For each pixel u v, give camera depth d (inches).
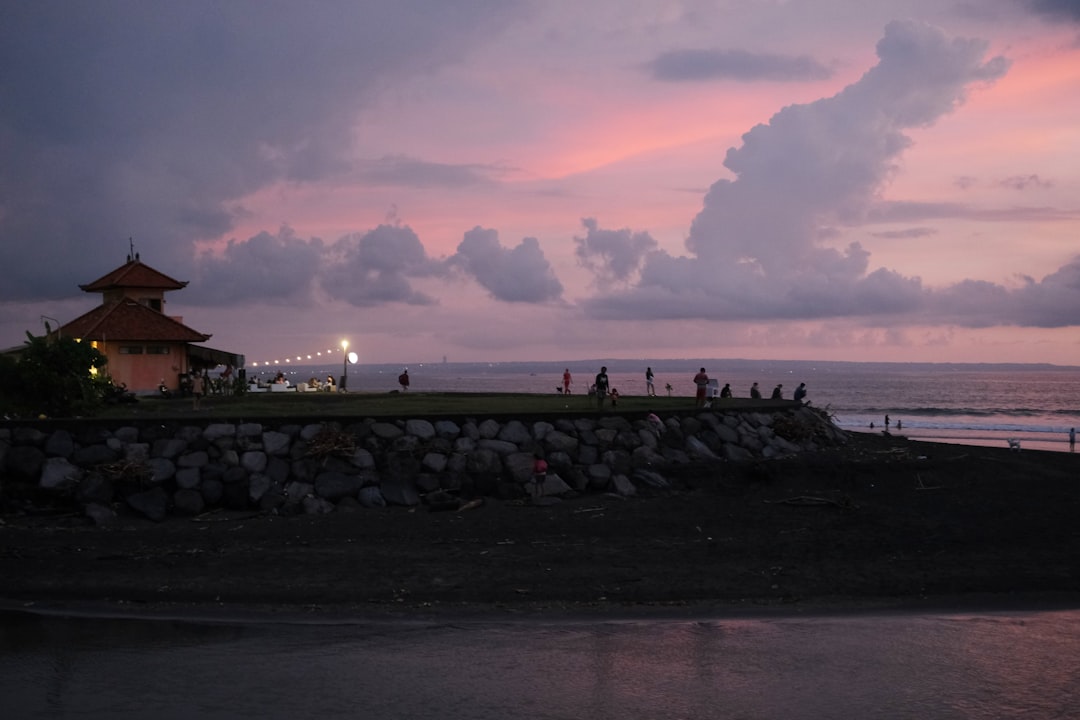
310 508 914.7
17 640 534.9
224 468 947.3
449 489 984.3
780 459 1202.0
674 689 464.1
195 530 827.4
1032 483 1144.2
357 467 982.4
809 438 1371.8
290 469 967.0
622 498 1000.2
